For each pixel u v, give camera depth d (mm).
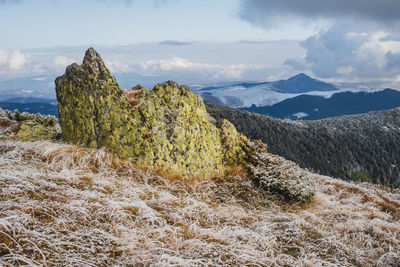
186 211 6121
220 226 5949
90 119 8664
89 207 5023
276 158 10477
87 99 8805
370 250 6402
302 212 8195
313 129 118250
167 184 7645
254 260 4648
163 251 4391
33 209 4289
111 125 8477
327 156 99438
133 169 7793
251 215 7145
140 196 6473
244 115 112688
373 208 10242
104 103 8648
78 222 4477
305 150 99500
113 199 5629
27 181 5203
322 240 6340
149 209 5613
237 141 10578
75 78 9172
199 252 4582
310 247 5828
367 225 7914
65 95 9414
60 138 9852
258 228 6164
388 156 105188
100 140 8492
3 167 6000
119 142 8305
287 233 6262
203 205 6789
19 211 4094
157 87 9531
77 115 8914
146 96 9102
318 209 8844
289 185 9016
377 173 96875
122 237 4480
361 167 98375
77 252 3793
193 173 8781
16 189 4719
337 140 111875
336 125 134625
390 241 7152
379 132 125062
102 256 3900
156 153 8297
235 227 5906
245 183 9141
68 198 5074
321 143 106312
